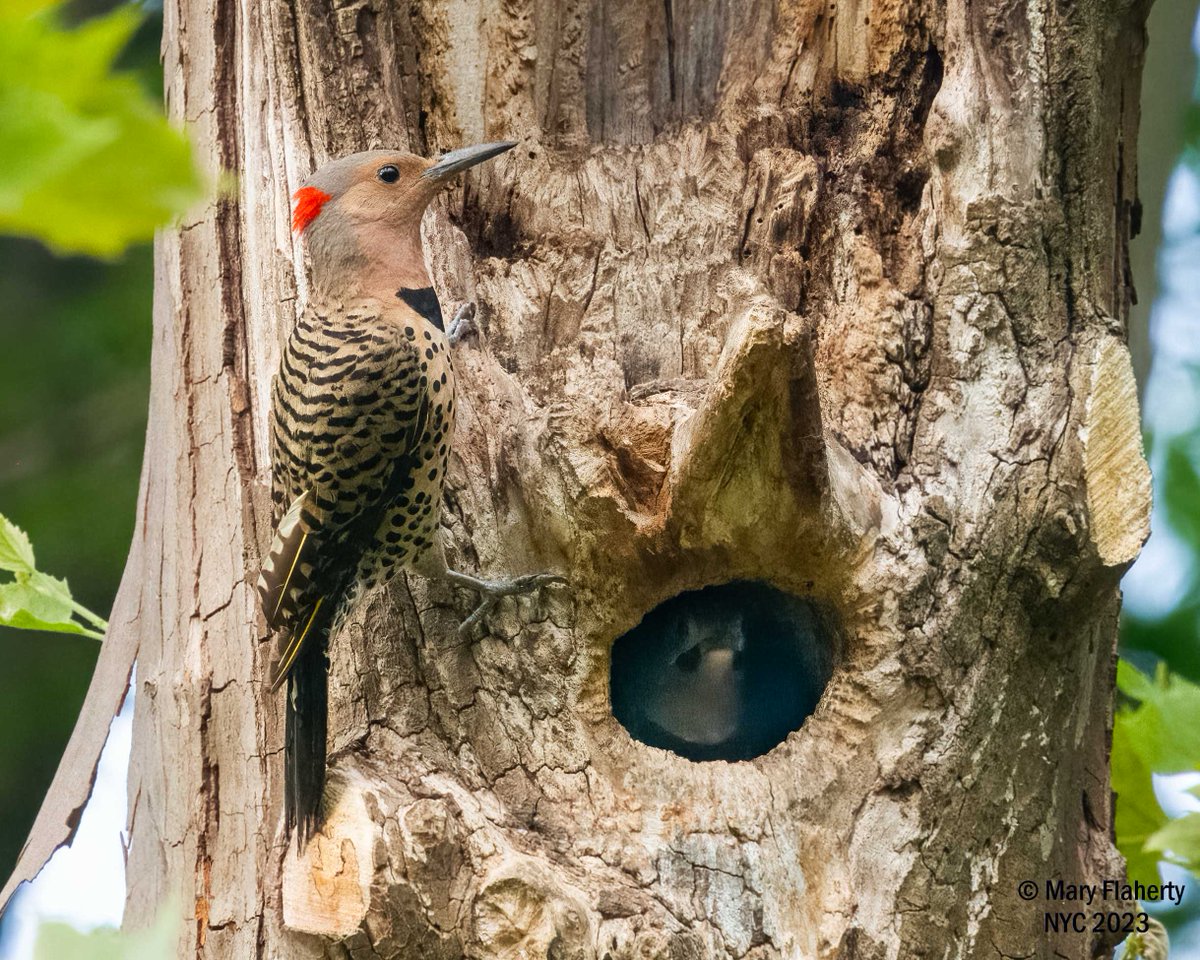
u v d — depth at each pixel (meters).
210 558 8.66
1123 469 7.97
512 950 6.86
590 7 9.97
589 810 7.72
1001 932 7.89
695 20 10.06
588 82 9.95
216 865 7.97
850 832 7.78
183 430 8.99
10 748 15.32
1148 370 12.85
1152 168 12.83
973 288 8.45
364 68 9.27
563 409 8.23
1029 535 8.00
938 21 9.06
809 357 7.19
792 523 7.86
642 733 9.72
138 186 2.15
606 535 8.00
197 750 8.23
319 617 7.79
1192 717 8.56
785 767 7.96
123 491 15.27
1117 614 8.80
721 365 7.26
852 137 9.45
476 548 8.18
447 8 9.78
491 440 8.39
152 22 15.38
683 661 9.56
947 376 8.41
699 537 7.88
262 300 8.85
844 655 8.24
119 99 2.18
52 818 9.31
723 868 7.55
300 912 6.80
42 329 15.84
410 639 8.04
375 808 7.05
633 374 8.75
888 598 7.98
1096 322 8.41
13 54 2.15
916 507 8.14
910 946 7.62
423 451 8.09
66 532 15.13
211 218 9.05
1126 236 9.07
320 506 8.00
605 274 9.09
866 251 8.84
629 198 9.41
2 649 15.53
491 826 7.34
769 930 7.47
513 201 9.50
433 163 8.94
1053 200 8.51
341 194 8.79
